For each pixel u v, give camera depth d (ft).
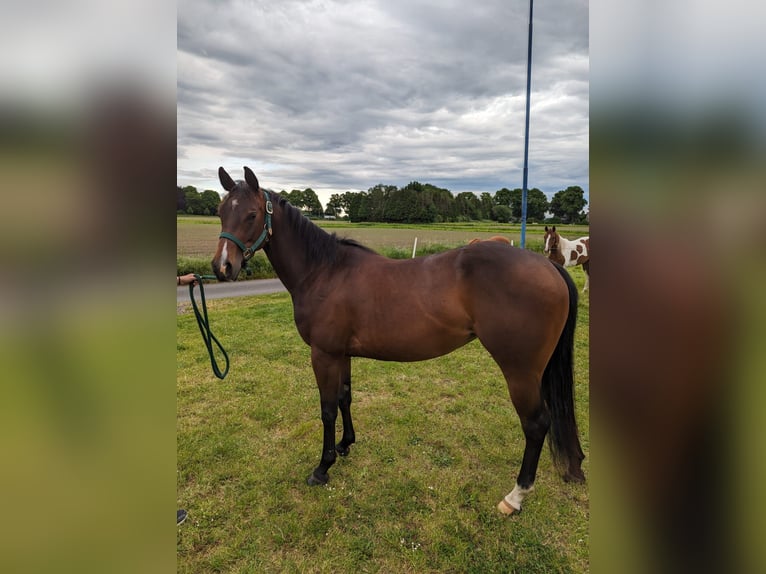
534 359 6.23
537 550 5.90
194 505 6.88
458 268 6.54
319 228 7.55
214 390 11.41
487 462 7.98
